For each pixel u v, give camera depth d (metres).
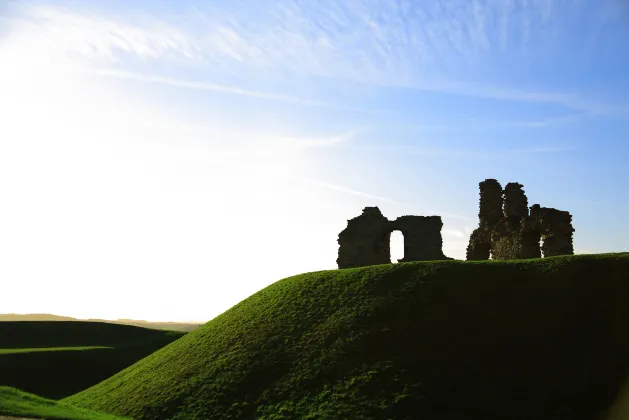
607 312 35.38
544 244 50.06
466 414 30.00
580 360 32.66
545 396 30.75
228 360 39.03
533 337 34.75
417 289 40.50
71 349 60.38
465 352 34.31
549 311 36.41
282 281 51.16
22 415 26.11
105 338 72.75
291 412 32.00
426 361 33.94
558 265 39.94
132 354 63.38
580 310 36.00
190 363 41.12
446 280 40.84
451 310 37.88
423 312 38.12
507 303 37.69
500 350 34.22
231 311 50.19
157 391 38.25
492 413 30.00
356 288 43.12
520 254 51.56
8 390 30.98
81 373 55.75
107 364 58.97
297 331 40.06
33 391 49.91
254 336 41.25
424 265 43.50
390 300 40.09
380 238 61.91
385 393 31.97
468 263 42.50
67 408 30.77
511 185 56.88
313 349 37.25
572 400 30.20
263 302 47.28
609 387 30.50
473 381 32.16
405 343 35.69
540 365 32.81
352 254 61.72
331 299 42.94
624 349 32.72
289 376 35.31
